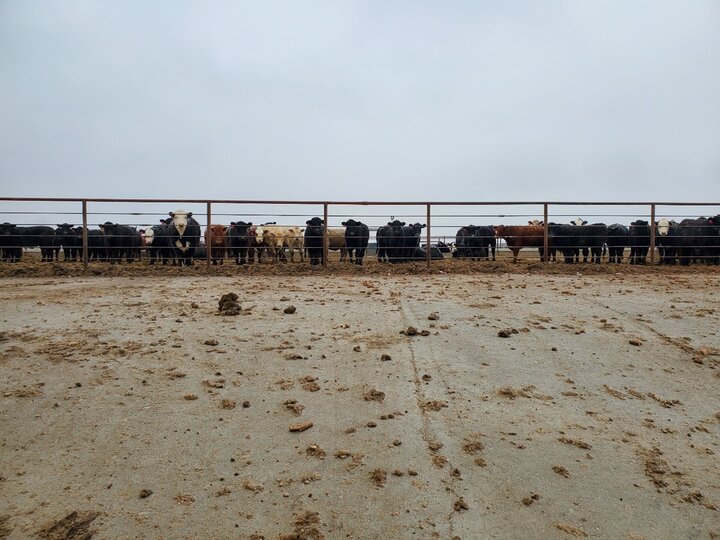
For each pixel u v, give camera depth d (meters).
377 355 5.43
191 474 3.34
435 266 12.69
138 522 2.87
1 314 6.75
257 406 4.27
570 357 5.62
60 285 9.46
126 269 11.64
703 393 4.88
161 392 4.46
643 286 9.68
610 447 3.87
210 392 4.49
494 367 5.28
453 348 5.74
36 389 4.41
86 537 2.72
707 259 16.61
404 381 4.82
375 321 6.70
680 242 16.75
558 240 17.19
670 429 4.18
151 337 5.84
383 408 4.29
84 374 4.75
